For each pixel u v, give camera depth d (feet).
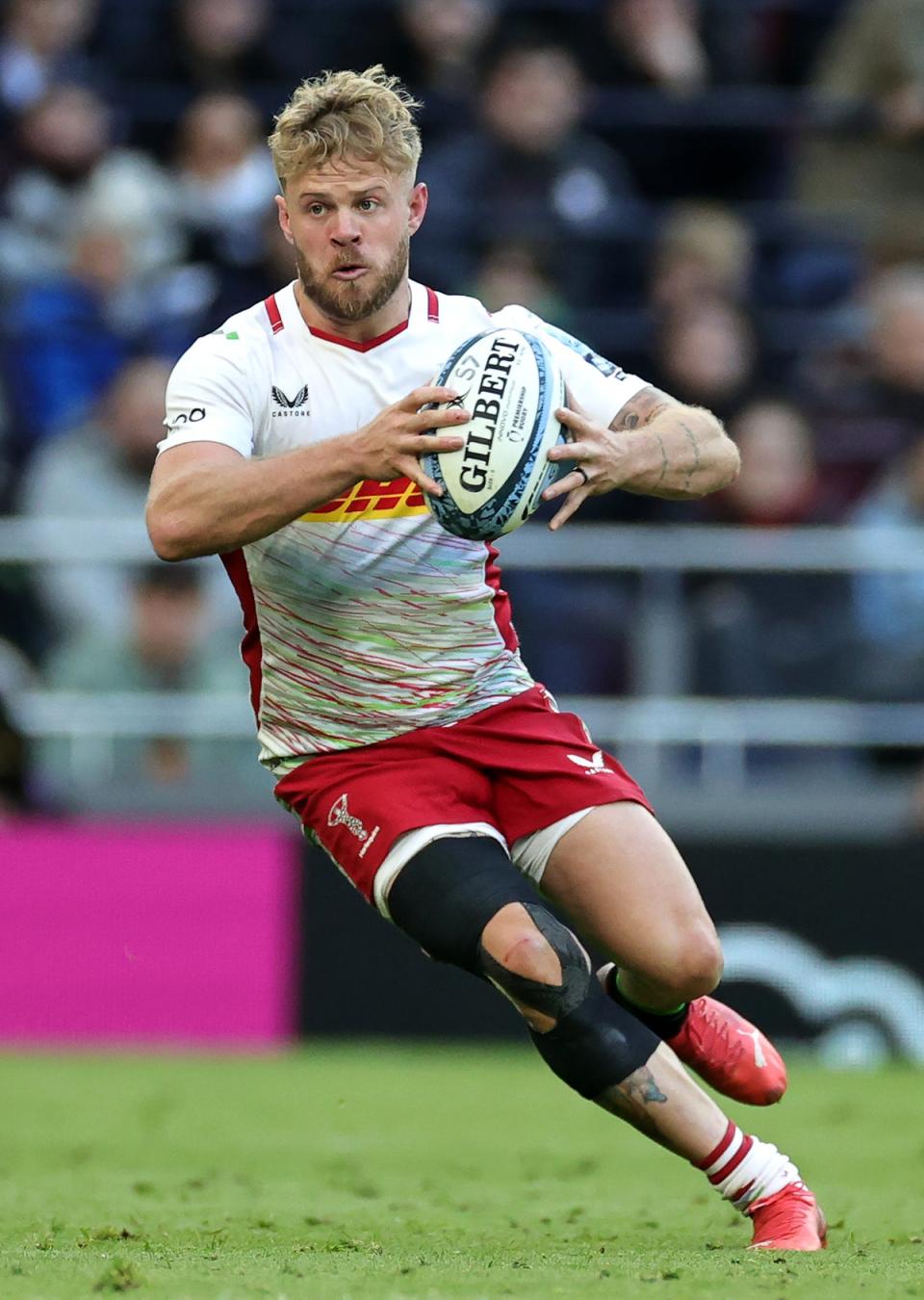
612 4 136.26
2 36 134.41
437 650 46.96
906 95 134.41
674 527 113.09
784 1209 44.80
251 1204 54.75
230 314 123.85
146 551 109.09
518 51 128.16
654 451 45.50
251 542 44.21
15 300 122.31
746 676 107.96
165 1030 104.94
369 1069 96.58
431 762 46.57
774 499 113.39
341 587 46.24
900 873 104.58
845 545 109.19
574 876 45.73
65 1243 44.47
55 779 107.24
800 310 129.18
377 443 42.19
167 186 127.75
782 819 105.81
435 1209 53.62
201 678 108.37
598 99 135.54
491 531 43.47
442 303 47.70
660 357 118.93
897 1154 68.95
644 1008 48.34
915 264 132.05
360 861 46.06
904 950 104.27
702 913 45.03
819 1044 104.12
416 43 134.62
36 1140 71.67
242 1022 104.78
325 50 136.26
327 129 43.98
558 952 43.16
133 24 137.28
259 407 46.19
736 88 138.92
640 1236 47.47
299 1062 99.40
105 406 115.75
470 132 131.03
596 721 107.86
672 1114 44.09
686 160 135.54
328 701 47.16
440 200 126.62
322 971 105.09
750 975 104.53
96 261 123.03
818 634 109.09
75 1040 104.83
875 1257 42.32
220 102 128.57
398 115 44.68
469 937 43.57
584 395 48.08
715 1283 37.29
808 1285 37.04
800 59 140.26
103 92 135.03
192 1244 44.62
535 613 108.88
